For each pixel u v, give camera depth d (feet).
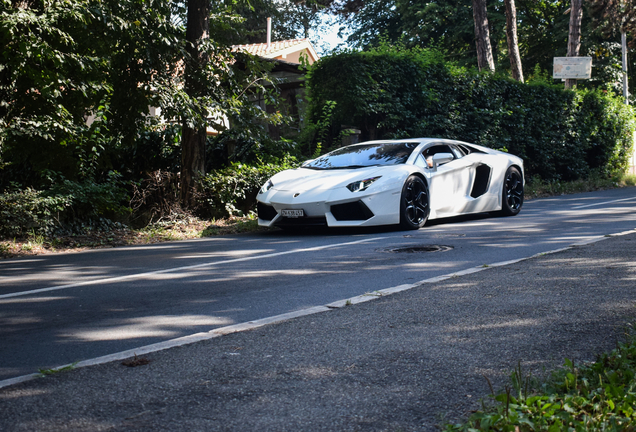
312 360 9.43
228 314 13.04
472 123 49.88
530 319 11.30
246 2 41.34
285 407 7.63
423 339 10.34
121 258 21.88
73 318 13.19
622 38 104.83
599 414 6.77
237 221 32.63
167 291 15.74
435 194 28.32
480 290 13.92
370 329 11.07
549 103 56.90
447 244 22.25
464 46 112.57
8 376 9.45
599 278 14.57
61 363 10.05
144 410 7.64
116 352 10.57
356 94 41.98
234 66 38.04
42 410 7.72
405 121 44.98
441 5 107.14
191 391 8.25
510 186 32.86
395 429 6.91
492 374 8.57
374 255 20.30
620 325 10.66
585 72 65.72
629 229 24.73
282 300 14.20
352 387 8.25
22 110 31.14
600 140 64.13
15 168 40.88
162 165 40.68
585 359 9.05
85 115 35.99
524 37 118.73
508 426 6.32
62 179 31.30
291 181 27.63
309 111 44.57
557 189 52.90
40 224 27.45
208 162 44.32
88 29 28.66
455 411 7.36
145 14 30.12
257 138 37.40
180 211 32.63
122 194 31.40
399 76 44.34
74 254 23.47
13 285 17.29
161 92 30.63
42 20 25.32
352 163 28.89
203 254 22.09
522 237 23.56
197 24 33.78
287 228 29.78
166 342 10.66
